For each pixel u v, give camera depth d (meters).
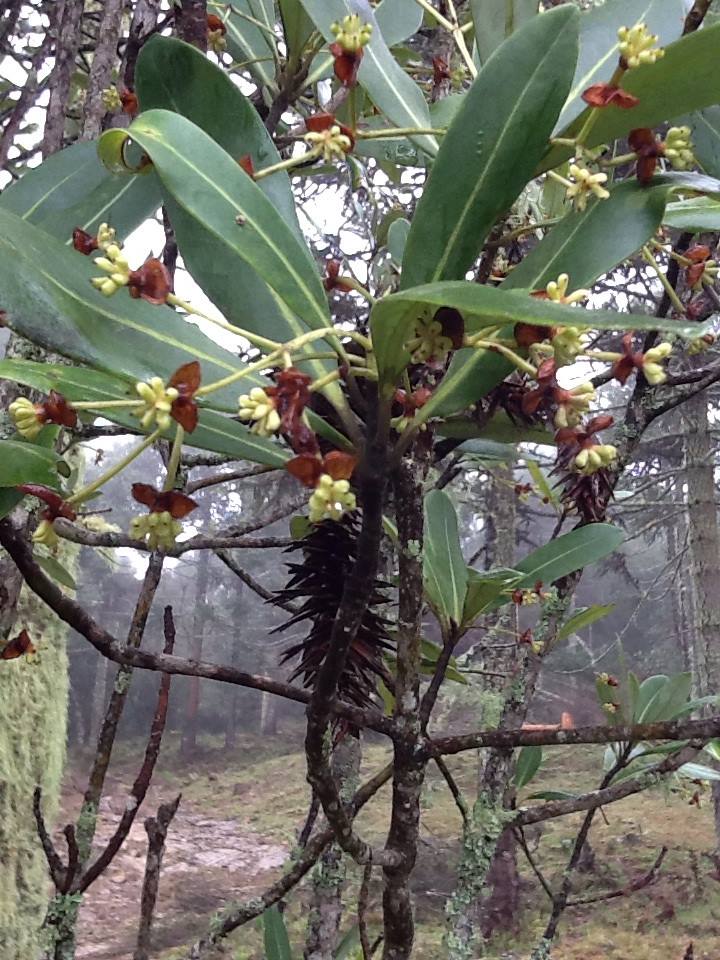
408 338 0.35
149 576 0.61
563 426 0.37
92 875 0.54
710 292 0.59
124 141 0.47
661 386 0.61
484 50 0.55
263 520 0.79
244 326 0.48
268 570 10.32
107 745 0.57
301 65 0.75
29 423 0.37
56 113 0.68
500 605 0.60
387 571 0.71
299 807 7.13
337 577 0.50
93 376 0.40
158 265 0.36
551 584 0.61
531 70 0.38
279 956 0.67
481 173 0.38
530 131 0.38
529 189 0.64
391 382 0.35
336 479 0.33
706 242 0.66
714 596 3.32
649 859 4.41
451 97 0.59
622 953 3.45
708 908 3.80
